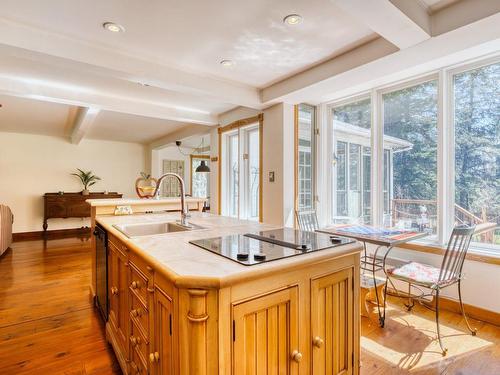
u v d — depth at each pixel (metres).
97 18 1.98
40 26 2.07
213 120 4.68
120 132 6.12
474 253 2.50
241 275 1.01
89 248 5.11
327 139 3.94
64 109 4.38
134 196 7.60
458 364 1.89
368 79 2.72
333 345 1.38
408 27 1.86
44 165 6.52
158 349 1.21
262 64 2.76
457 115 2.72
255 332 1.08
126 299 1.67
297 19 2.01
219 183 4.68
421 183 2.97
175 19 2.00
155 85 2.85
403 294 2.78
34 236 6.21
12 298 2.94
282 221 3.53
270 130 3.68
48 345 2.11
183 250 1.33
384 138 3.28
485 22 1.79
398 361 1.92
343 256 1.38
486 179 2.55
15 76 2.98
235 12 1.92
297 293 1.21
